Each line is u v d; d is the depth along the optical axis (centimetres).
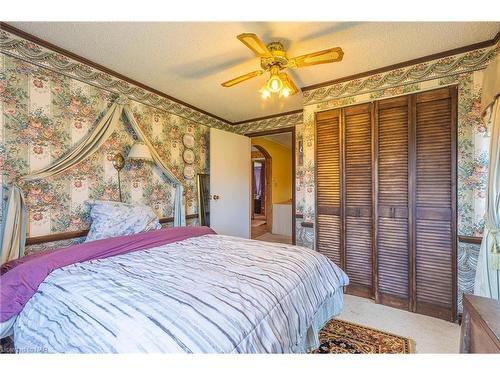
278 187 672
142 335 82
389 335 191
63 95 207
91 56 217
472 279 202
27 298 123
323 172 281
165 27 175
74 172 214
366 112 253
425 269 222
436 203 218
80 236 215
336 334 193
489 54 195
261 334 94
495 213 163
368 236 254
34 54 188
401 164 234
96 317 93
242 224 420
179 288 112
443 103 215
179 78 262
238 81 202
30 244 184
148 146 268
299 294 131
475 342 104
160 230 224
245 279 125
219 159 379
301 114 376
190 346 78
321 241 283
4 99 173
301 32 182
